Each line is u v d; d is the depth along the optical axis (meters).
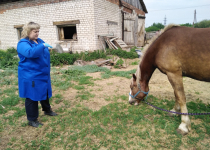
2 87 5.01
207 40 2.37
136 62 8.68
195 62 2.47
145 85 3.14
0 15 12.35
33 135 2.76
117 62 7.94
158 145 2.48
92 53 9.24
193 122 3.06
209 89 4.78
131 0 14.78
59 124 3.07
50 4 10.43
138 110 3.52
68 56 8.49
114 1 11.81
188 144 2.51
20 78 2.80
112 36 11.16
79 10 9.79
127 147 2.47
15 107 3.69
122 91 4.74
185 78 5.96
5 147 2.48
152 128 2.93
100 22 10.24
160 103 3.84
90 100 4.14
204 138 2.63
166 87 5.05
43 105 3.25
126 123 3.05
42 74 2.86
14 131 2.87
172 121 3.09
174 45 2.58
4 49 13.09
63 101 4.10
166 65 2.67
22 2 11.23
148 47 2.96
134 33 15.11
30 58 2.71
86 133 2.76
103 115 3.34
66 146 2.52
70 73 6.41
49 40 11.09
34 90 2.79
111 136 2.72
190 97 4.24
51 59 8.10
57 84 5.25
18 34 12.29
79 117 3.30
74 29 14.54
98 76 6.30
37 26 2.67
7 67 7.28
